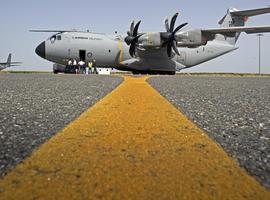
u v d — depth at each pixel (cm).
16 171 130
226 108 407
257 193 109
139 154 162
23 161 145
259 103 483
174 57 3625
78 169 133
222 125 272
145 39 3162
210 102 480
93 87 812
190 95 609
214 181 121
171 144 187
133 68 3494
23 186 112
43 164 140
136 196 104
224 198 104
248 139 214
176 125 255
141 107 380
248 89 859
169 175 127
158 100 477
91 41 3291
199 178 124
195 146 183
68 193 106
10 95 561
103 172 130
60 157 153
